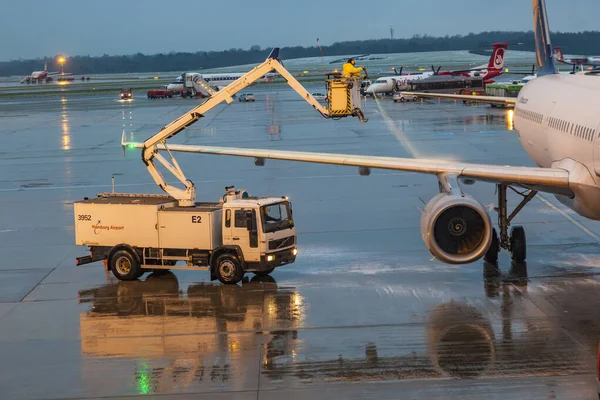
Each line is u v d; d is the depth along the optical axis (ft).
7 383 74.54
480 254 89.40
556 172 99.09
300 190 184.65
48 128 393.29
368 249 125.70
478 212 88.28
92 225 112.47
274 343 83.35
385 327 87.35
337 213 156.04
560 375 72.08
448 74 613.11
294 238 111.55
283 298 100.07
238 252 105.70
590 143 96.02
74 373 76.48
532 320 88.02
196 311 95.76
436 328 86.43
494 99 153.28
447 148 251.80
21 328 91.09
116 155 267.59
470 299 96.94
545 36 148.56
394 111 440.04
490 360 76.38
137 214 109.81
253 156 114.11
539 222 141.59
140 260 110.73
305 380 73.00
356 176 202.39
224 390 71.20
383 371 74.54
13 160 262.67
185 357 79.92
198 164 237.45
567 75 136.05
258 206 104.73
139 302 100.68
